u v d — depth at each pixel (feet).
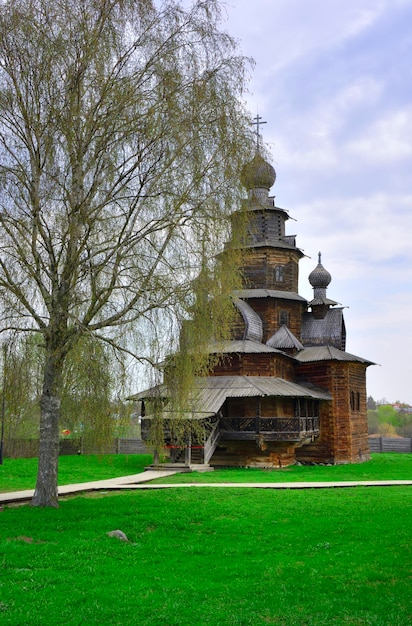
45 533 47.93
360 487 77.97
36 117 54.65
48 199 53.72
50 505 57.41
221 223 55.36
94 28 54.54
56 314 54.39
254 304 134.62
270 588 36.55
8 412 55.11
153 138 54.54
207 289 54.60
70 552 43.21
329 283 149.48
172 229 54.90
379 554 43.14
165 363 55.11
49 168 54.29
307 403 125.29
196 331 54.85
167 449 110.22
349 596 35.22
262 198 136.77
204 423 99.60
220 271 55.52
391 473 106.22
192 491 69.46
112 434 55.42
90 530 49.42
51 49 53.57
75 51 54.24
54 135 54.24
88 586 36.47
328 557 42.83
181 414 59.16
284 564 41.39
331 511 58.29
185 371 55.11
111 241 54.49
